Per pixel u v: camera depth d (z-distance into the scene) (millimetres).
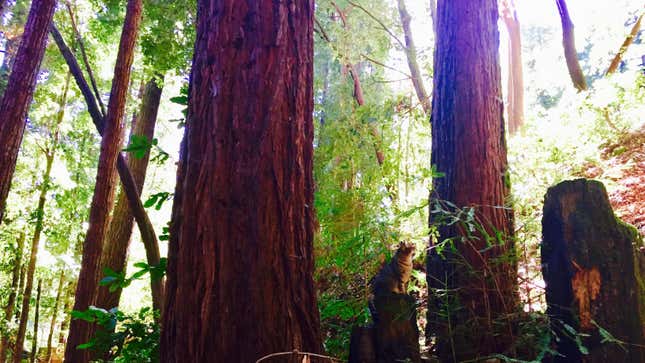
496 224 3645
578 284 2578
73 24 7793
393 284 2650
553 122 7688
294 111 2174
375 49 9391
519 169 5285
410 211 2955
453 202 3822
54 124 13836
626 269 2535
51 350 18078
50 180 13852
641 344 2432
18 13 8281
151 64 7551
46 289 18281
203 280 1937
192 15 7086
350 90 7371
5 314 14539
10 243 14625
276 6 2221
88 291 5328
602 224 2611
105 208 5586
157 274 2656
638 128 7461
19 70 5383
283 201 2059
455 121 4055
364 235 2910
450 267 3449
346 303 3031
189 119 2176
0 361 15031
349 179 3678
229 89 2102
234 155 2039
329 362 2088
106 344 2639
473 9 4367
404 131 4520
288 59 2201
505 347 2947
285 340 1938
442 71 4359
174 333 1950
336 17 9398
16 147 5301
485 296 3006
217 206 1989
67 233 14773
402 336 2553
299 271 2061
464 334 2990
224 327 1896
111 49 11477
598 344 2484
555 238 2732
